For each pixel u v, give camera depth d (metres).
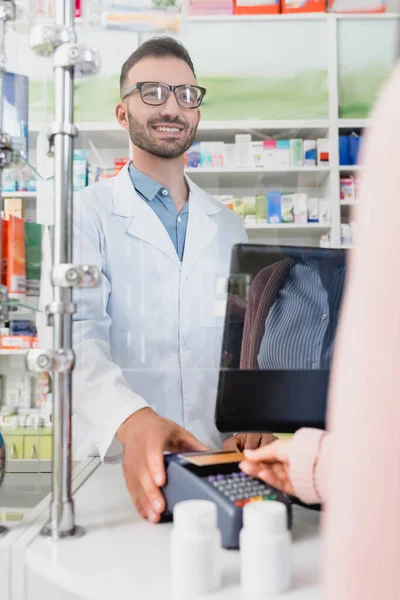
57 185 0.79
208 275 1.15
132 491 0.83
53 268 0.78
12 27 0.88
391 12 2.51
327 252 0.99
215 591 0.58
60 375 0.76
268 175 2.37
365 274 0.30
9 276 0.83
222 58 2.40
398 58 0.35
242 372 0.91
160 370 1.07
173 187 1.29
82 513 0.81
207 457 0.78
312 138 2.42
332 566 0.30
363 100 2.53
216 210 1.36
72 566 0.64
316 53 2.51
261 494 0.67
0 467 0.89
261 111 2.41
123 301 1.12
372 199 0.30
